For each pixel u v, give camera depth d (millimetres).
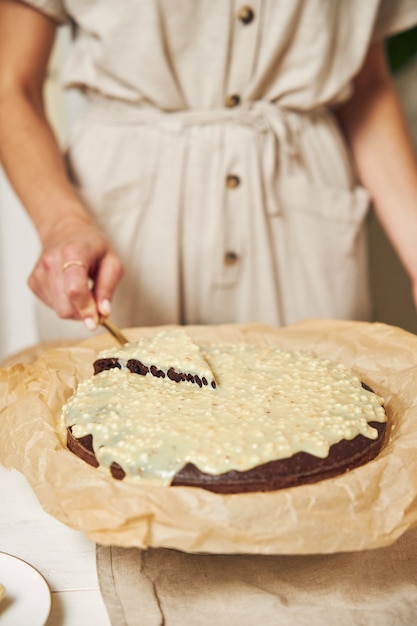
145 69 999
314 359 841
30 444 727
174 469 670
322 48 1011
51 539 703
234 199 1049
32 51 1049
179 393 767
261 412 731
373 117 1137
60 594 641
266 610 628
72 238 876
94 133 1059
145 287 1073
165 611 624
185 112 1034
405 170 1115
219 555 679
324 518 638
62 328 1109
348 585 648
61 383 829
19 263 1679
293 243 1092
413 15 1084
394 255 1562
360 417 739
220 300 1086
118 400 753
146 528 622
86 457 710
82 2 1003
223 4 972
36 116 1034
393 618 619
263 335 927
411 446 706
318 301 1109
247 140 1031
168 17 975
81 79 1047
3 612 598
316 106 1060
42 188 966
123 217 1057
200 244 1062
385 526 643
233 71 1017
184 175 1037
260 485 667
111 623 607
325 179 1087
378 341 887
